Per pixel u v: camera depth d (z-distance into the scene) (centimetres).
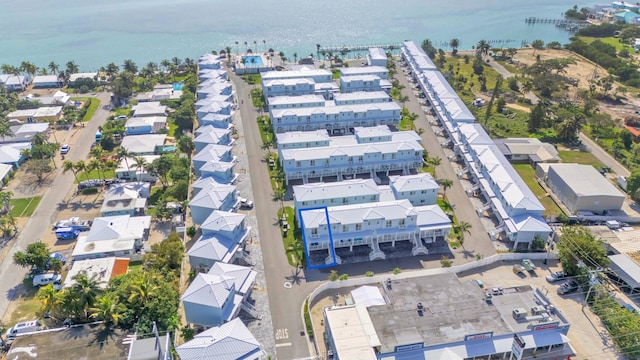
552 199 14375
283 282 10994
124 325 8962
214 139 16288
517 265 11606
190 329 9525
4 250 12112
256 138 17838
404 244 12338
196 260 10950
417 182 13400
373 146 15225
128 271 11050
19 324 9581
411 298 9819
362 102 19075
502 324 9162
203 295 9306
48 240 12506
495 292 10456
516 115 19912
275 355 9100
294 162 14550
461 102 19025
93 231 12138
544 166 15400
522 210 12500
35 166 15038
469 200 14162
